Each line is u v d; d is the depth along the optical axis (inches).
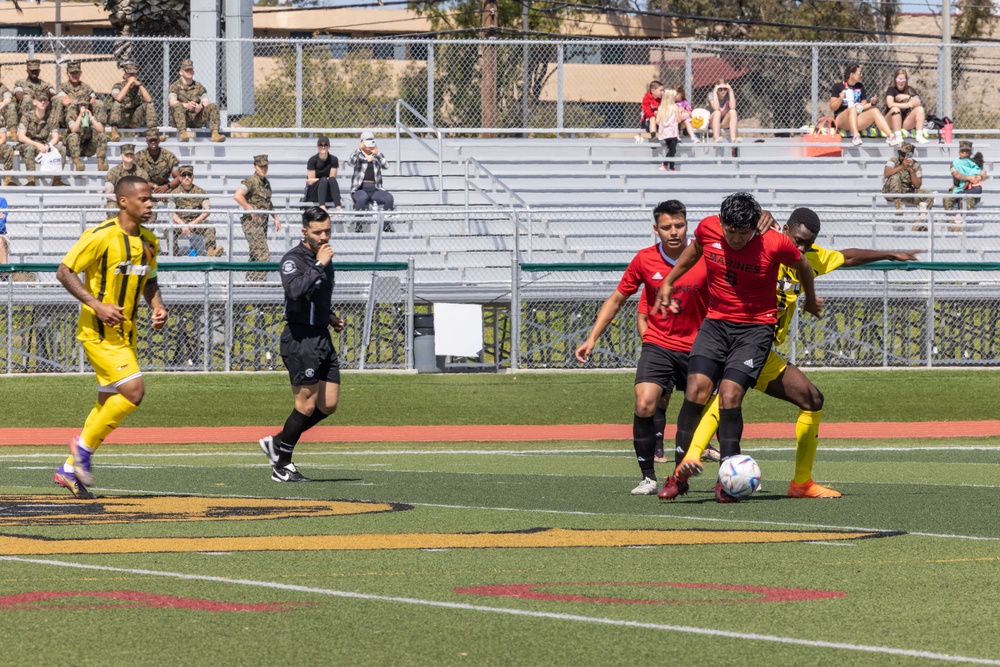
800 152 3858.3
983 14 6481.3
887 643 636.1
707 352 1139.3
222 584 775.7
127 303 1155.3
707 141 3833.7
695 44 3799.2
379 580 791.1
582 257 3186.5
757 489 1174.3
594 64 3843.5
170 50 3690.9
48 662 593.9
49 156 3415.4
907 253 1176.8
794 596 746.8
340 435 2060.8
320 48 3668.8
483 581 789.9
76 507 1141.7
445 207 3282.5
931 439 2032.5
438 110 3715.6
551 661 600.4
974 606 721.6
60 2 6215.6
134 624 668.7
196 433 2064.5
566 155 3750.0
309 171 3120.1
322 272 1323.8
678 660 602.2
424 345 2615.7
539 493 1272.1
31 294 2588.6
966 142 3533.5
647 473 1250.0
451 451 1863.9
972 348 2842.0
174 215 2967.5
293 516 1083.3
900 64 3991.1
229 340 2608.3
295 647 623.5
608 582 788.0
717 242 1106.7
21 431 2076.8
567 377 2551.7
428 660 600.7
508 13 6614.2
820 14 6338.6
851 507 1150.3
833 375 2637.8
